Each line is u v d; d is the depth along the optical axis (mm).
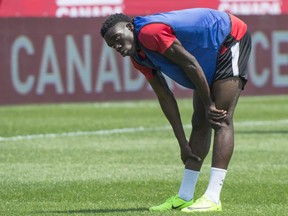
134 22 17328
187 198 18406
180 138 18438
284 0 63406
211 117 17688
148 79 18281
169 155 28484
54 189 21656
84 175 24000
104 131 36625
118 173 24328
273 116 43156
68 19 51938
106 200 20094
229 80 17672
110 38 17297
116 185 22203
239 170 24750
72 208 18953
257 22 55688
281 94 56500
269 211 18250
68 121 41188
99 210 18625
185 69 17312
